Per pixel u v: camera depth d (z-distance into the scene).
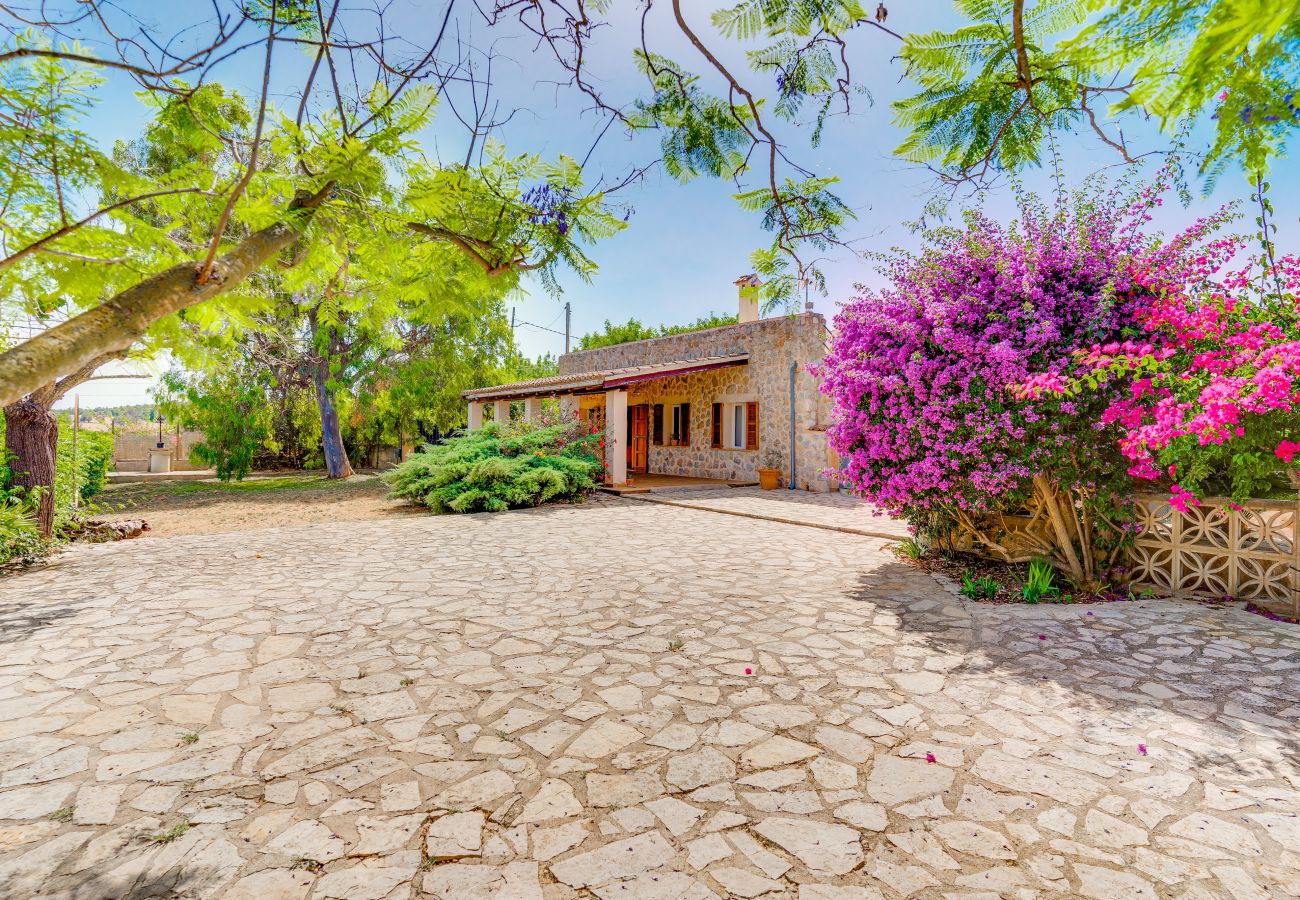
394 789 2.66
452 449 14.28
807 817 2.45
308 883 2.09
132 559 7.62
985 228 5.90
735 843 2.29
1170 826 2.35
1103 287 5.30
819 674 3.91
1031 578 5.70
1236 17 0.71
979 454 5.52
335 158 1.52
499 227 1.89
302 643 4.50
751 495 14.17
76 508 9.40
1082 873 2.10
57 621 5.02
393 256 1.95
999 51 1.41
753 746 3.01
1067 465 5.43
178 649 4.38
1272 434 4.45
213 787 2.67
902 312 6.32
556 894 2.04
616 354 22.11
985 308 5.78
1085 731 3.11
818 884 2.07
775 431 15.99
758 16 1.45
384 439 24.77
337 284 2.21
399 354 21.64
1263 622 4.58
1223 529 5.32
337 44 1.47
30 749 2.98
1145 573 5.58
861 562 7.30
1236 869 2.11
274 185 1.58
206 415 18.89
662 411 20.02
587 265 2.00
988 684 3.71
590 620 5.06
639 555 7.80
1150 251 5.27
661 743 3.04
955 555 7.17
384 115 1.60
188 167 1.65
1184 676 3.73
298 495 16.77
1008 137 1.55
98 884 2.07
